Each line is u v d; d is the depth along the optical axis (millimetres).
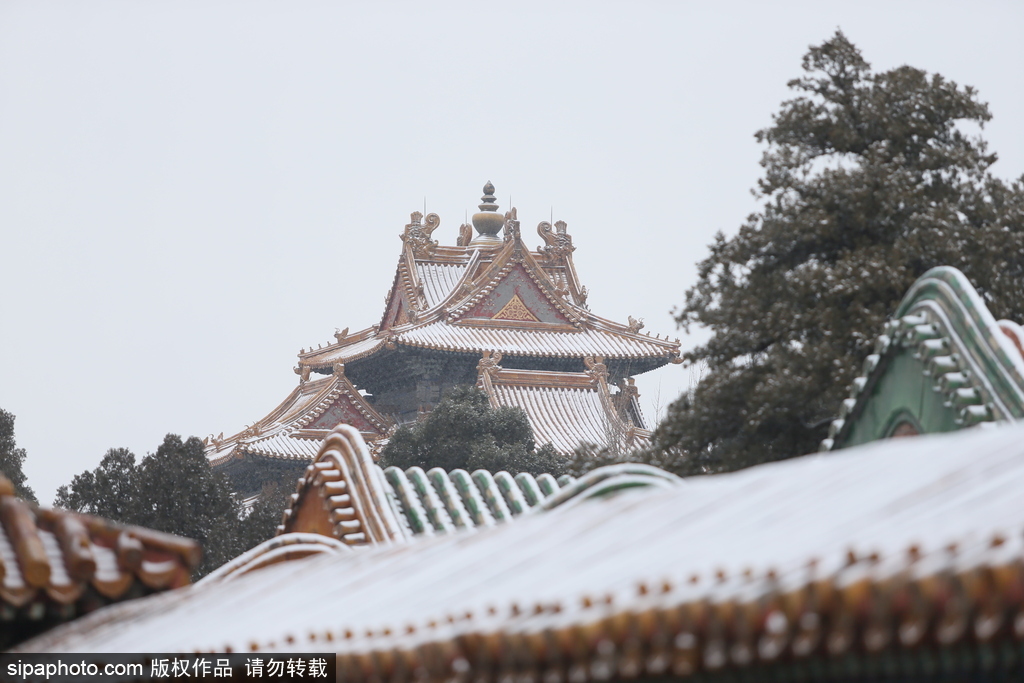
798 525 8781
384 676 8984
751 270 30141
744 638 6629
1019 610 5680
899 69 30922
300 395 91250
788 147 30594
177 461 56594
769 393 27359
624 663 7219
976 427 16578
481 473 23953
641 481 17266
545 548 11500
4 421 62219
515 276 92750
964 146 30969
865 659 6406
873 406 19281
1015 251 28484
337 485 23344
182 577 14406
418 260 97062
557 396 85062
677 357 92000
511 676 7980
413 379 92438
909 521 7766
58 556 13875
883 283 27125
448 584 11258
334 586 13633
